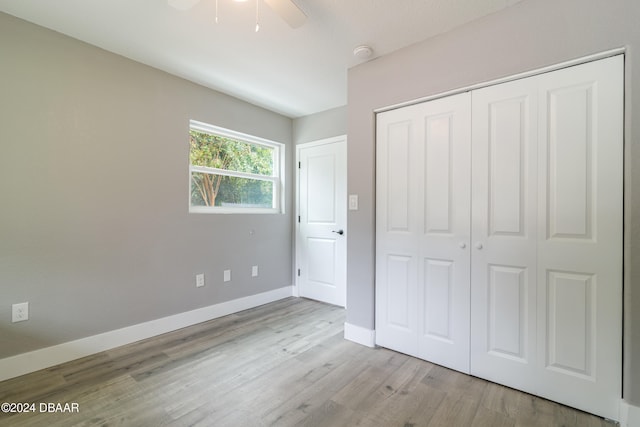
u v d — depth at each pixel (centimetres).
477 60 193
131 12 187
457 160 203
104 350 231
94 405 167
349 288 256
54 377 195
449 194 207
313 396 177
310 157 379
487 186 192
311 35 211
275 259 373
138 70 249
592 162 160
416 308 222
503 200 186
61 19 195
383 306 240
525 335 179
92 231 226
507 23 182
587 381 162
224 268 317
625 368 151
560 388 169
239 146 344
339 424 154
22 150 197
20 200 196
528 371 179
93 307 227
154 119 260
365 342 245
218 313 310
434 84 210
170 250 272
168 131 270
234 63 250
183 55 239
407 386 187
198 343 247
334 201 357
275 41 218
